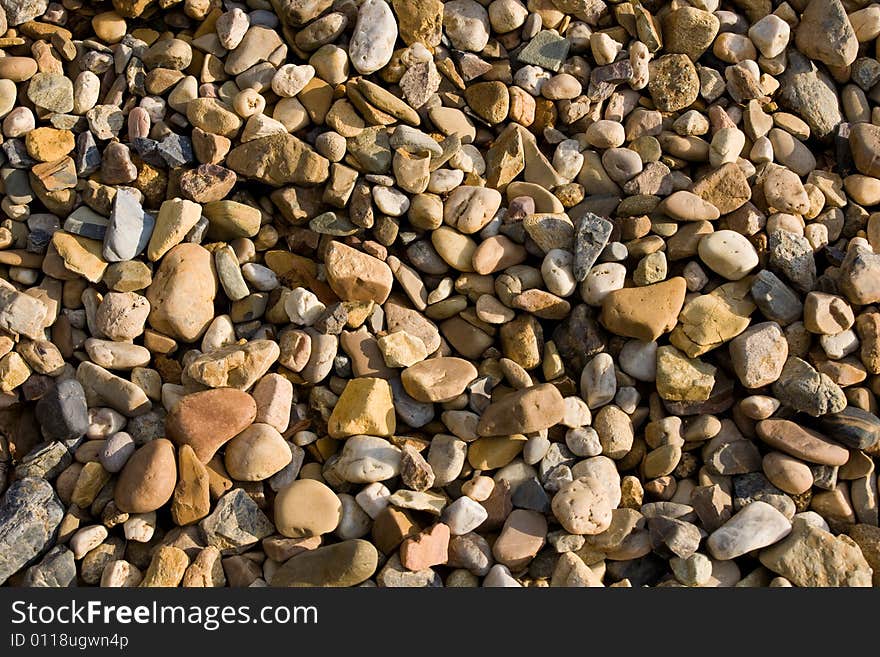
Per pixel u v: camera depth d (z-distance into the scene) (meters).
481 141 0.63
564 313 0.59
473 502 0.55
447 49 0.64
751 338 0.58
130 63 0.61
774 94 0.65
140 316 0.57
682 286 0.59
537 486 0.56
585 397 0.58
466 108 0.63
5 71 0.60
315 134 0.61
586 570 0.54
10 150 0.59
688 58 0.64
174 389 0.57
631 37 0.65
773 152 0.63
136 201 0.59
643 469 0.58
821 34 0.65
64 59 0.62
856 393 0.59
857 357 0.59
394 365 0.57
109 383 0.56
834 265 0.61
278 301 0.59
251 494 0.55
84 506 0.54
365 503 0.55
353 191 0.60
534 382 0.59
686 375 0.58
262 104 0.61
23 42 0.61
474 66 0.63
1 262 0.58
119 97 0.61
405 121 0.62
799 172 0.64
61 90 0.60
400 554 0.53
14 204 0.59
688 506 0.57
